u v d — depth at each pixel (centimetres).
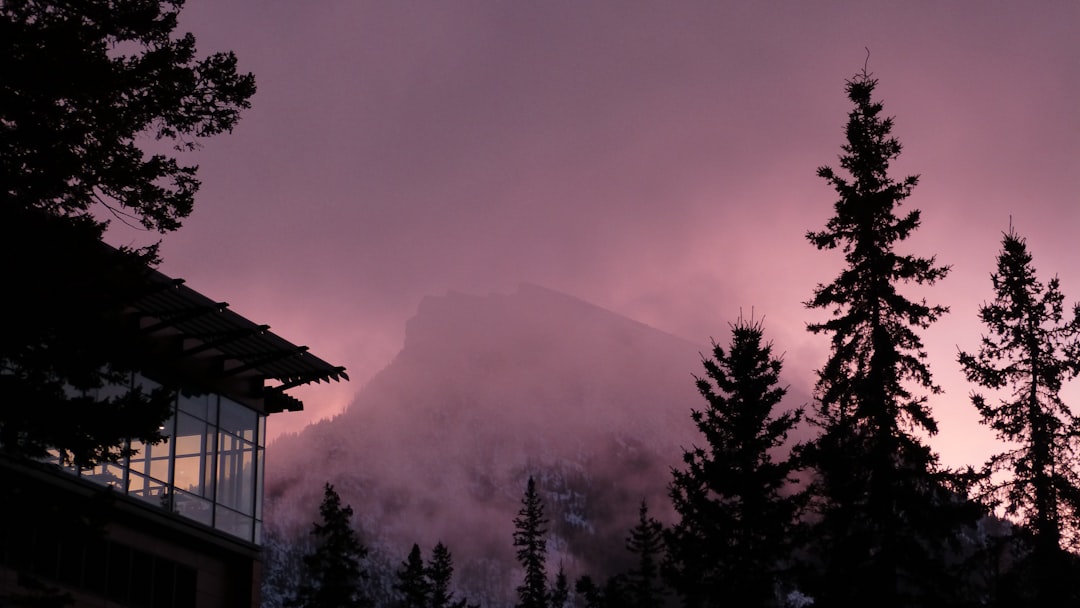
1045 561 3388
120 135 2052
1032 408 3447
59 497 1955
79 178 1995
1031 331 3494
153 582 3388
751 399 4125
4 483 1938
